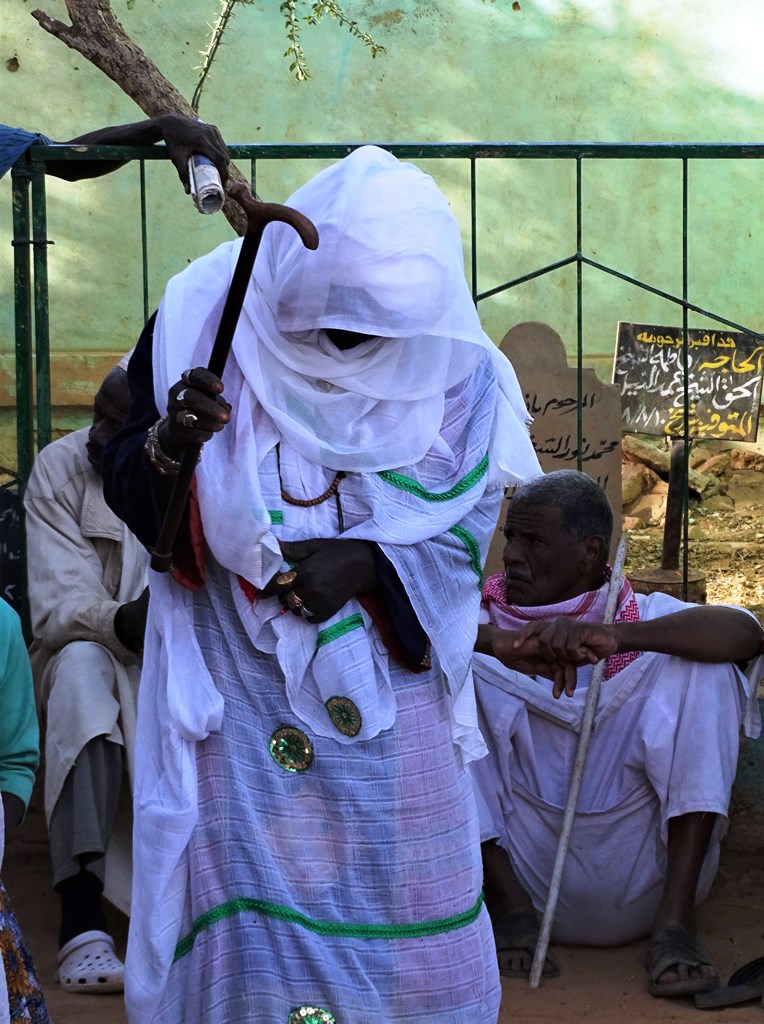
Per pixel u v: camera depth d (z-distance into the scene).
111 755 3.35
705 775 3.25
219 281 2.40
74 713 3.33
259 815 2.31
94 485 3.65
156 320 2.41
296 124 8.52
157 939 2.27
